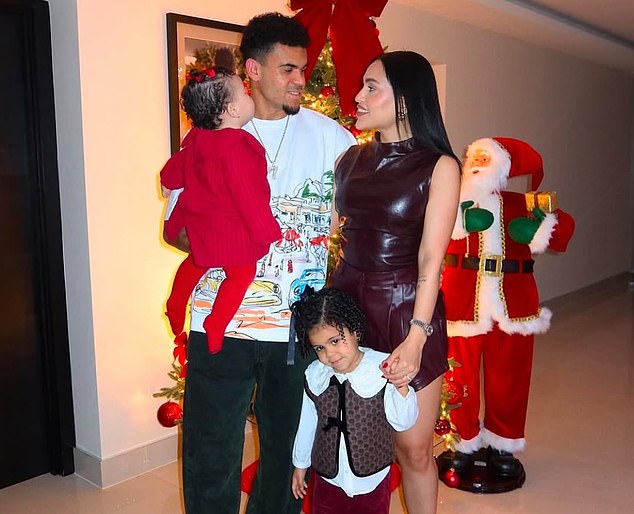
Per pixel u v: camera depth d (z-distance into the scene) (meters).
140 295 2.90
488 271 2.78
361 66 2.37
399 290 1.82
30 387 2.94
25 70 2.75
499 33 5.09
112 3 2.66
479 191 2.76
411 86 1.74
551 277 6.34
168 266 2.98
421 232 1.81
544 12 4.87
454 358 2.79
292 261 1.86
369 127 1.80
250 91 2.06
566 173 6.44
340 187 1.89
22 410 2.93
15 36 2.72
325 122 1.94
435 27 4.43
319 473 1.93
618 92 7.41
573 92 6.38
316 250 1.92
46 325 2.90
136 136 2.80
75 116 2.66
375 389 1.84
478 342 2.82
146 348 2.95
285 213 1.86
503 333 2.81
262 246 1.73
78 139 2.67
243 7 3.12
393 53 1.81
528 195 2.76
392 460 1.93
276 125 1.86
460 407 2.86
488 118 5.11
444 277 2.87
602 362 4.63
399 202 1.77
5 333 2.85
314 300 1.76
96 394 2.83
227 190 1.69
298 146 1.87
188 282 1.85
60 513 2.67
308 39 1.81
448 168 1.74
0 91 2.71
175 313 1.90
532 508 2.68
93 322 2.77
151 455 3.01
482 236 2.79
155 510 2.69
